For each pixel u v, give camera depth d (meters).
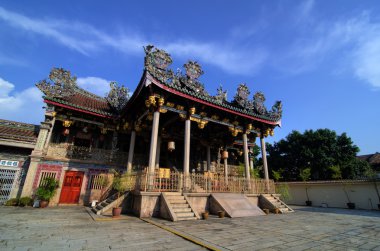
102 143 21.98
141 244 6.66
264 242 7.20
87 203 18.64
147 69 13.99
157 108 15.13
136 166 21.58
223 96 19.27
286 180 41.72
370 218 14.16
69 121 19.66
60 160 18.38
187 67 16.80
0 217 11.20
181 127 21.75
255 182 18.34
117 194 14.87
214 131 22.80
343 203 24.17
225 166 23.25
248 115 19.14
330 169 35.56
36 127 20.16
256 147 48.19
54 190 16.80
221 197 14.65
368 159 47.44
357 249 6.66
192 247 6.50
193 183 14.69
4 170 16.77
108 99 23.25
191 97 15.73
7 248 6.08
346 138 37.78
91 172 19.59
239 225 10.30
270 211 16.52
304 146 39.78
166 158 23.31
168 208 11.67
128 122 20.08
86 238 7.27
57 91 19.02
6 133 17.47
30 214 12.45
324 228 10.13
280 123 21.58
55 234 7.77
